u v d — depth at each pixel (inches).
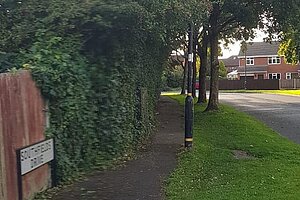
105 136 373.7
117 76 384.2
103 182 309.4
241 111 991.6
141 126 494.9
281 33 932.6
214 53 900.0
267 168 381.4
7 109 229.6
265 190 296.4
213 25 864.3
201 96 1180.5
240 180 329.4
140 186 298.5
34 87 267.0
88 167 344.2
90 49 372.2
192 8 464.4
